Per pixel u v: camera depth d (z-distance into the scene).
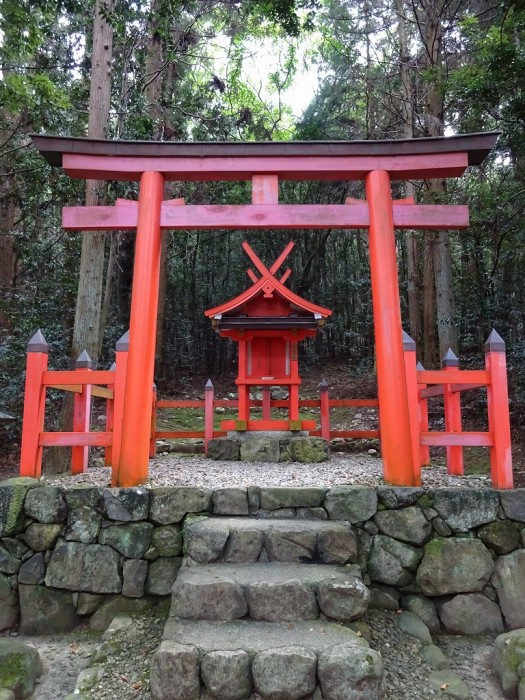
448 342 9.95
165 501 3.59
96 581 3.48
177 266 16.95
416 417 3.87
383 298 4.04
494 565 3.46
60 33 10.39
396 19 12.72
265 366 6.31
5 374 8.77
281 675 2.31
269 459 5.84
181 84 13.18
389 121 13.91
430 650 3.02
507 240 10.13
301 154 4.25
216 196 13.40
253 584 2.78
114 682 2.72
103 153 4.18
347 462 5.79
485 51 7.36
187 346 17.02
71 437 3.91
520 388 8.16
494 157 10.25
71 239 10.90
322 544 3.19
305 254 17.08
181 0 8.43
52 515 3.59
